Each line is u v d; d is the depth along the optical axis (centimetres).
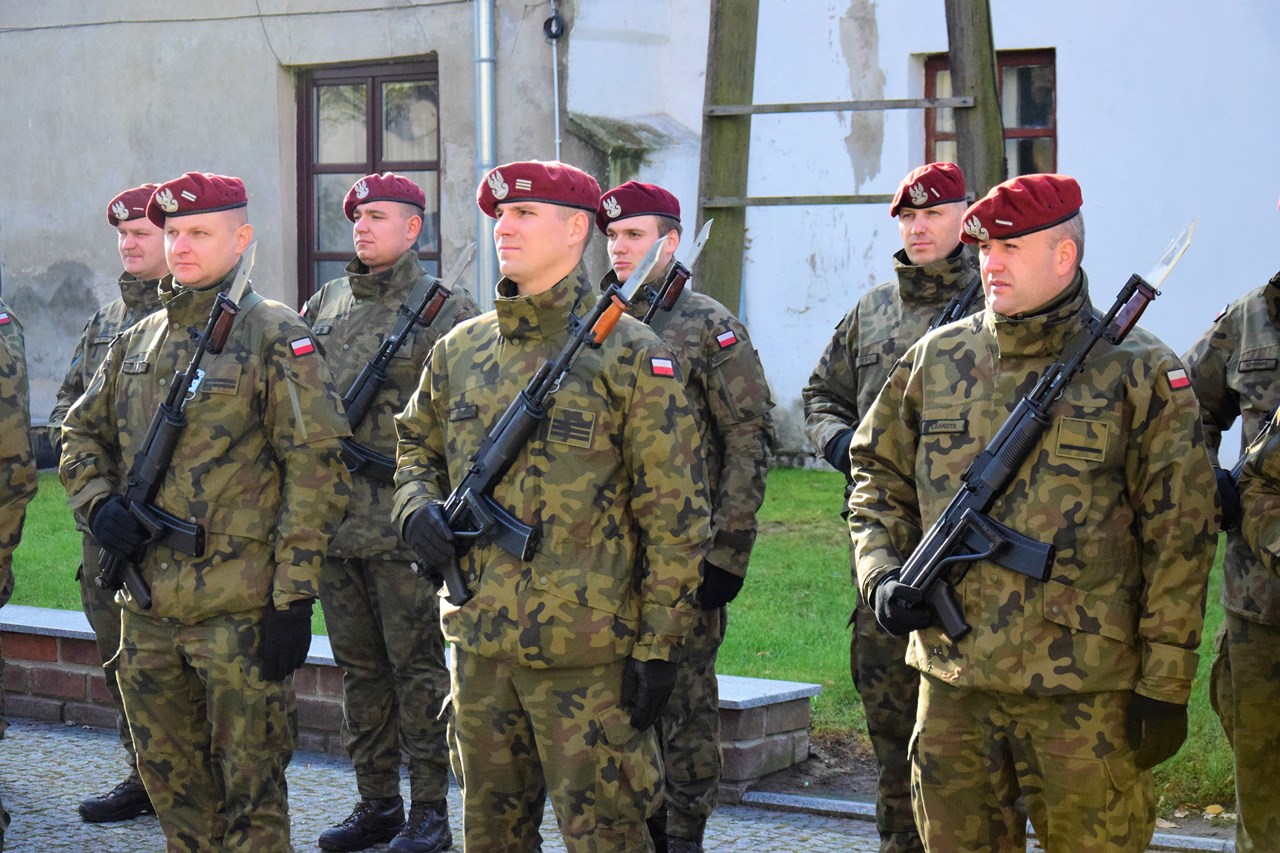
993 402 371
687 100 1309
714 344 502
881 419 397
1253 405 461
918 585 369
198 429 449
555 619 380
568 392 388
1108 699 356
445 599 400
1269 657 446
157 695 457
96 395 477
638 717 385
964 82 771
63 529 1037
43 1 1409
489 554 389
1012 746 368
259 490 456
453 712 401
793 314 1277
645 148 1255
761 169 1285
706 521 393
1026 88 1226
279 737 457
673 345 500
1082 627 354
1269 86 1124
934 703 378
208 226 462
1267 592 441
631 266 510
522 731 394
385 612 544
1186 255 1157
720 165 810
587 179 404
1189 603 352
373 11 1309
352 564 554
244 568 450
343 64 1336
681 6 1303
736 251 816
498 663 389
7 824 532
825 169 1262
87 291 1413
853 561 484
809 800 578
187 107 1370
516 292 404
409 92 1331
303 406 452
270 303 468
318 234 1366
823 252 1263
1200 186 1149
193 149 1372
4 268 1442
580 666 383
